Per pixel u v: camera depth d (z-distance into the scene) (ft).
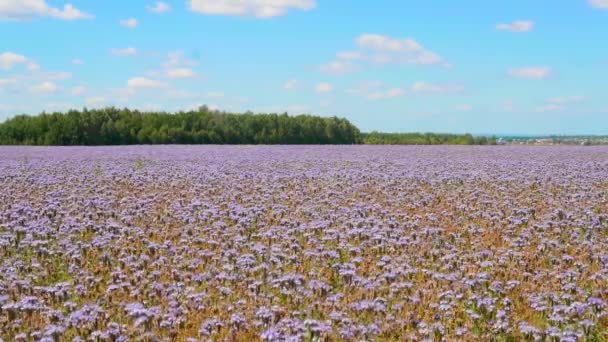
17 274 38.88
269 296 35.53
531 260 43.45
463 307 34.68
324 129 247.50
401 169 95.35
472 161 111.96
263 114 247.70
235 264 41.83
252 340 29.94
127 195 68.54
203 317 32.58
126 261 41.47
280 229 51.39
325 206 61.72
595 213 58.65
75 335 30.19
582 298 35.50
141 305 32.63
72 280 38.55
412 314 32.71
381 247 46.21
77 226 51.34
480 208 61.46
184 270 40.68
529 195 69.67
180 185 75.77
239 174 87.04
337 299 34.58
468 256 43.52
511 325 31.96
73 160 110.11
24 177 79.51
